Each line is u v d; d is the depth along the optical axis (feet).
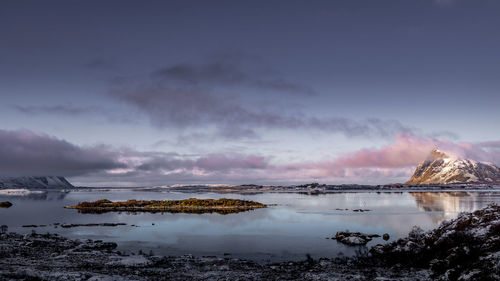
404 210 488.44
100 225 339.16
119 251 212.02
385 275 144.77
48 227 324.80
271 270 163.73
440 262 146.61
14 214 450.71
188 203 589.73
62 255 181.57
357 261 184.24
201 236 275.39
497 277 110.93
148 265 165.99
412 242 195.11
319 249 224.74
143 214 454.81
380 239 253.65
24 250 191.11
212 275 148.87
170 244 243.19
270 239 262.26
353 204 625.41
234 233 290.56
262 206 568.41
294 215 429.79
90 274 133.69
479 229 173.68
